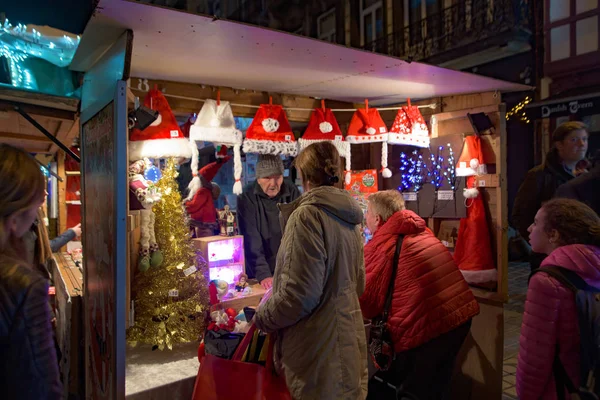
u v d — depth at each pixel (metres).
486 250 2.92
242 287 2.36
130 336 2.09
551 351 1.48
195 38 1.70
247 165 3.61
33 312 0.94
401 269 2.28
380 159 3.45
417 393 2.27
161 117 2.10
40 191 1.05
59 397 0.97
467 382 2.96
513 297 5.45
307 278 1.44
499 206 2.84
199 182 2.42
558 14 6.89
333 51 1.93
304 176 1.67
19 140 2.92
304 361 1.49
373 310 2.34
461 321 2.25
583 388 1.40
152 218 2.09
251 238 2.61
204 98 2.62
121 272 1.52
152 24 1.52
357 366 1.55
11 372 0.91
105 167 1.67
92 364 1.95
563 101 4.18
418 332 2.21
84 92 2.12
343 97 3.13
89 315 2.04
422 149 3.21
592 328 1.40
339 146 2.93
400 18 8.80
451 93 3.01
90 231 1.99
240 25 1.56
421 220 2.38
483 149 2.96
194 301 2.13
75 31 1.64
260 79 2.48
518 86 2.74
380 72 2.34
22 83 2.16
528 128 7.32
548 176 3.02
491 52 7.62
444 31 8.13
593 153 4.30
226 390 1.59
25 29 1.94
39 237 2.08
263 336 1.69
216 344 1.74
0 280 0.92
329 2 9.88
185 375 1.86
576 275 1.47
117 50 1.62
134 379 1.83
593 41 6.48
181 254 2.14
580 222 1.58
